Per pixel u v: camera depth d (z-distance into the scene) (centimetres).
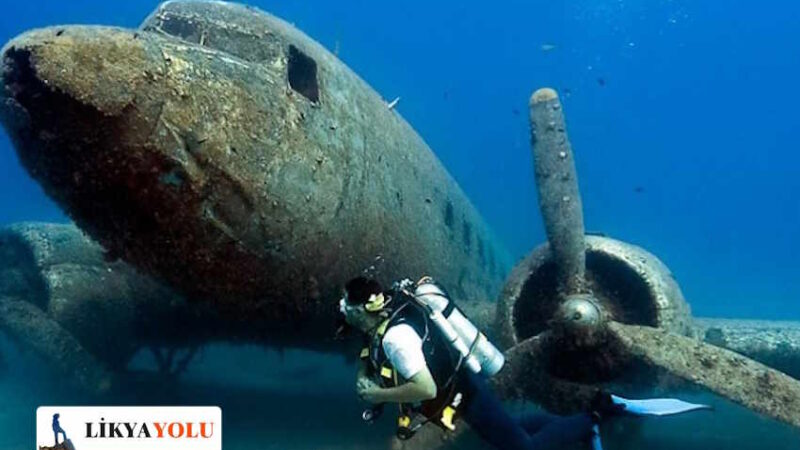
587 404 555
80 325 720
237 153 470
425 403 422
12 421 685
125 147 421
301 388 923
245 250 501
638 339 536
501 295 615
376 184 638
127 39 425
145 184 439
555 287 619
